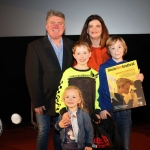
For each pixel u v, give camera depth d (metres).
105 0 5.21
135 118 5.63
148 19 5.20
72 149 2.96
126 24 5.23
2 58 5.61
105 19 5.24
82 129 2.96
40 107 3.25
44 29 5.39
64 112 3.00
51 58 3.25
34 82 3.19
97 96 3.14
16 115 2.95
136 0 5.18
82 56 3.09
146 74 5.33
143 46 5.23
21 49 5.52
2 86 5.75
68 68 3.15
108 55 3.39
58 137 3.43
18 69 5.64
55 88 3.25
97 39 3.46
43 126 3.29
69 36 5.23
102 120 3.22
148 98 5.45
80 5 5.25
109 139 3.09
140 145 4.50
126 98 3.20
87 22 3.45
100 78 3.23
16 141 4.93
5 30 5.48
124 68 3.21
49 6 5.32
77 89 3.00
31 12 5.38
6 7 5.43
